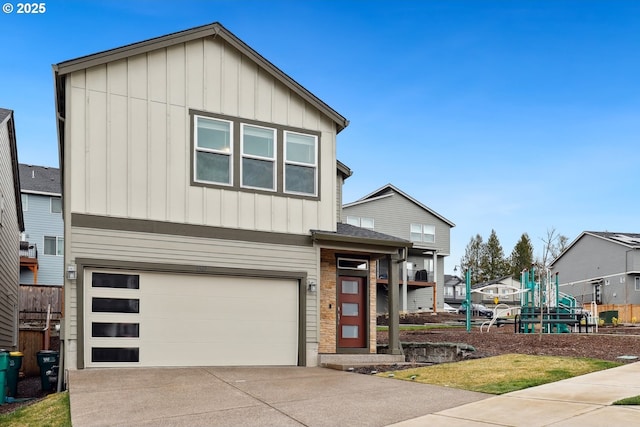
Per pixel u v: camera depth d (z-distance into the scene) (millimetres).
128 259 11625
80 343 11070
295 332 13266
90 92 11648
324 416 7332
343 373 11547
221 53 13086
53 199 34750
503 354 12766
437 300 41500
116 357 11461
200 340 12250
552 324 19891
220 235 12586
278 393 8969
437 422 6871
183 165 12391
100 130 11656
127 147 11875
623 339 15008
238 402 8250
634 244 42156
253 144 13234
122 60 12016
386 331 22188
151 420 7184
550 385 8773
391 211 39438
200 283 12398
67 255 11086
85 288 11305
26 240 33469
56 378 13430
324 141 14148
